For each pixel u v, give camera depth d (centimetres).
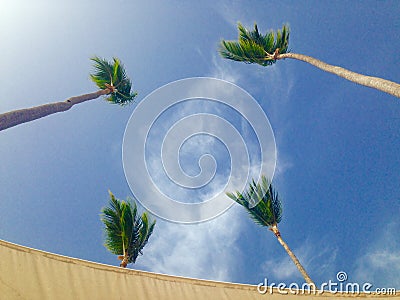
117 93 920
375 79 709
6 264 382
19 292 367
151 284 430
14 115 630
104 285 410
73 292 391
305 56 903
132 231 806
